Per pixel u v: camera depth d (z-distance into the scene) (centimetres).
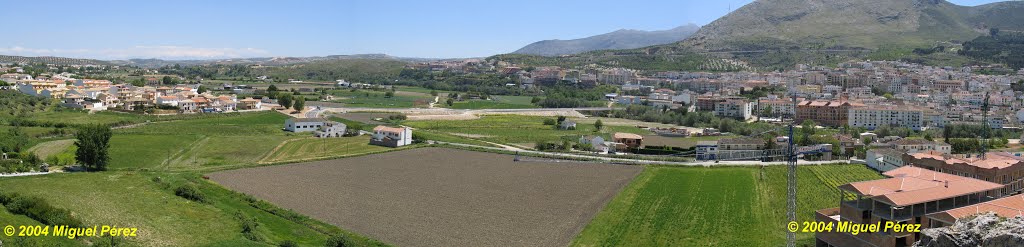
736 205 17025
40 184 17388
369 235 14162
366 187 18988
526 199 17725
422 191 18575
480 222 15338
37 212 13500
